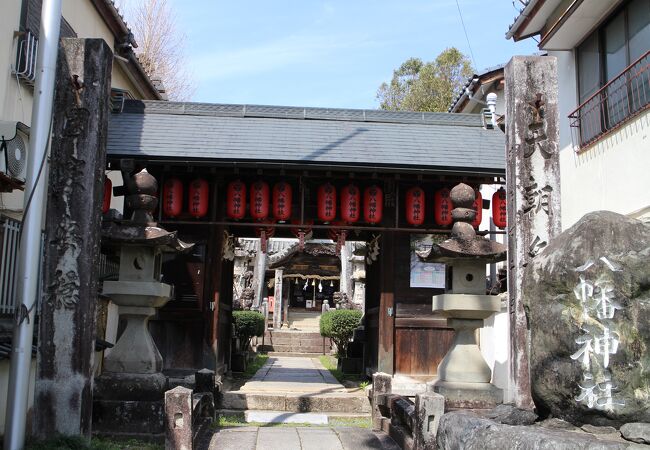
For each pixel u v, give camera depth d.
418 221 12.50
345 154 12.20
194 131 12.81
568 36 13.63
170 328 12.38
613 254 5.15
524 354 7.82
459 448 5.72
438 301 9.46
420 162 12.09
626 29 12.12
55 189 7.78
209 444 8.43
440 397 7.39
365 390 12.12
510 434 5.09
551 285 5.45
